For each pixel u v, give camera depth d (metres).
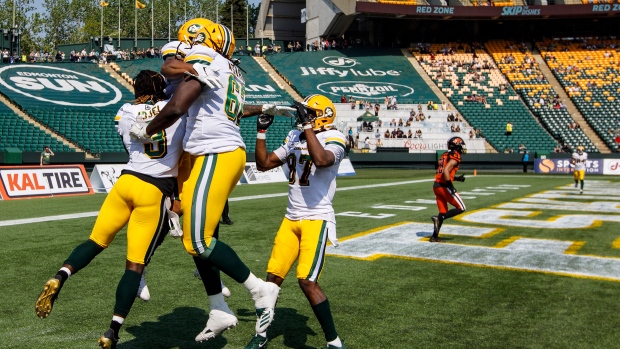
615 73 40.03
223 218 9.94
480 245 8.34
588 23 44.59
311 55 42.91
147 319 4.54
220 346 3.97
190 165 4.06
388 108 35.69
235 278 3.62
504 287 5.83
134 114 3.86
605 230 9.98
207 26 3.75
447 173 8.28
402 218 11.27
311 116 4.08
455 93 38.59
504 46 44.22
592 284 6.01
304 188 3.97
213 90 3.58
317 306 3.76
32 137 25.67
